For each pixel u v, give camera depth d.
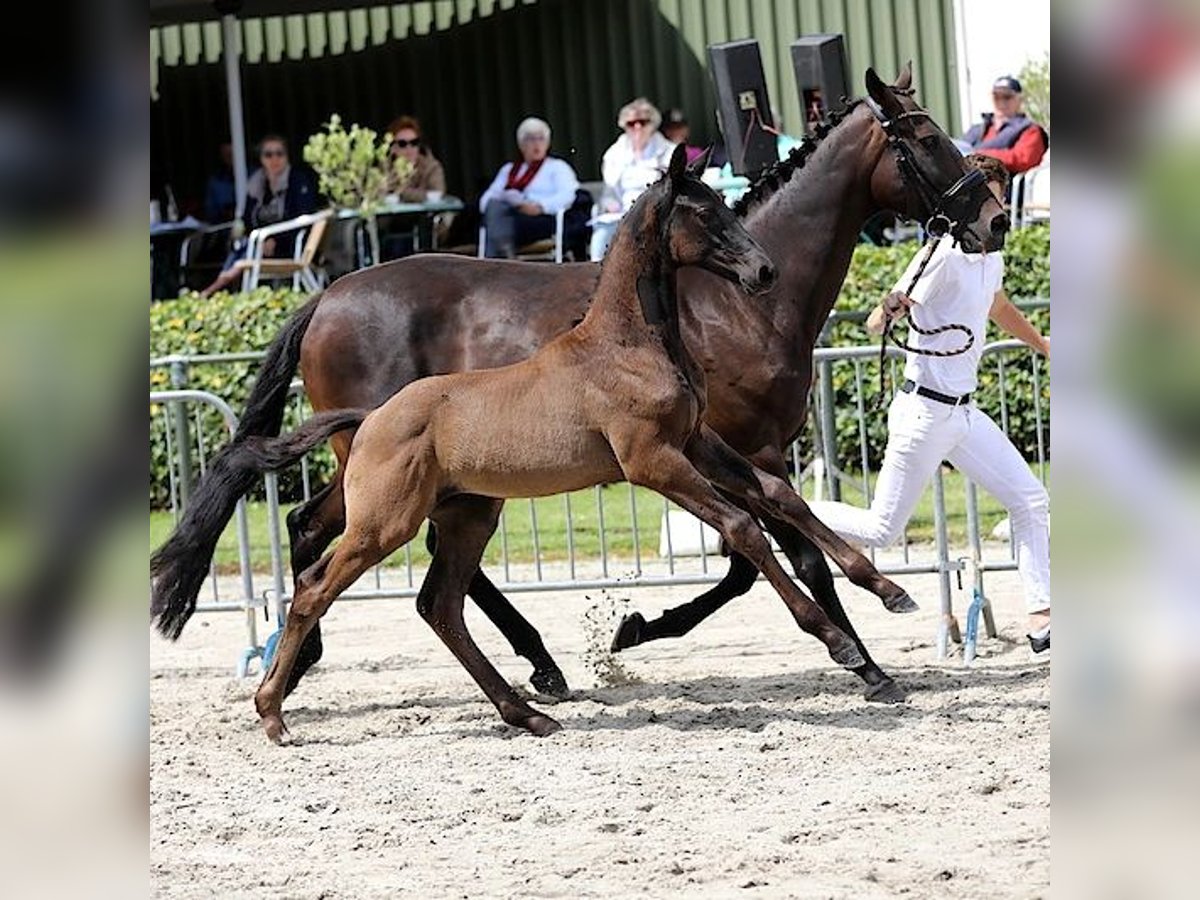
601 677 11.48
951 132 24.72
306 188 24.17
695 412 9.79
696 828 7.80
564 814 8.20
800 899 6.54
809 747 9.33
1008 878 6.66
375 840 7.89
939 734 9.45
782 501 10.29
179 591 9.98
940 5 24.70
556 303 10.81
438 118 27.44
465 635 10.37
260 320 19.75
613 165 22.58
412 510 9.79
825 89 18.28
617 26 26.42
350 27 27.64
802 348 10.76
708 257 9.58
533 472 9.72
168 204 27.05
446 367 10.94
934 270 10.52
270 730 10.11
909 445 10.68
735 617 14.07
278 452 10.02
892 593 10.16
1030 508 10.87
